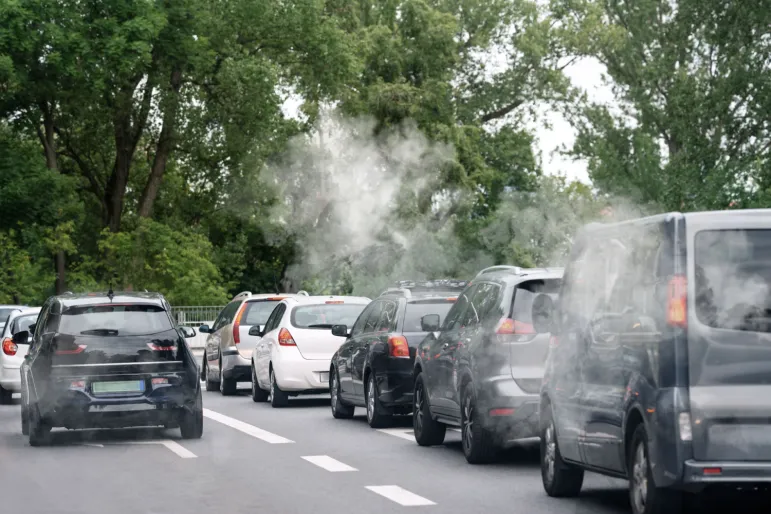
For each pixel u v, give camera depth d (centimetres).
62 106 5841
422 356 1672
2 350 2662
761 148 4734
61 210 6041
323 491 1242
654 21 5666
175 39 5725
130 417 1733
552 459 1194
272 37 6134
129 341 1752
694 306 924
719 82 4653
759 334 920
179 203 7106
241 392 3020
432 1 7419
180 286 6225
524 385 1379
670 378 922
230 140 6144
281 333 2420
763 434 911
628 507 1123
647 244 975
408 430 1925
